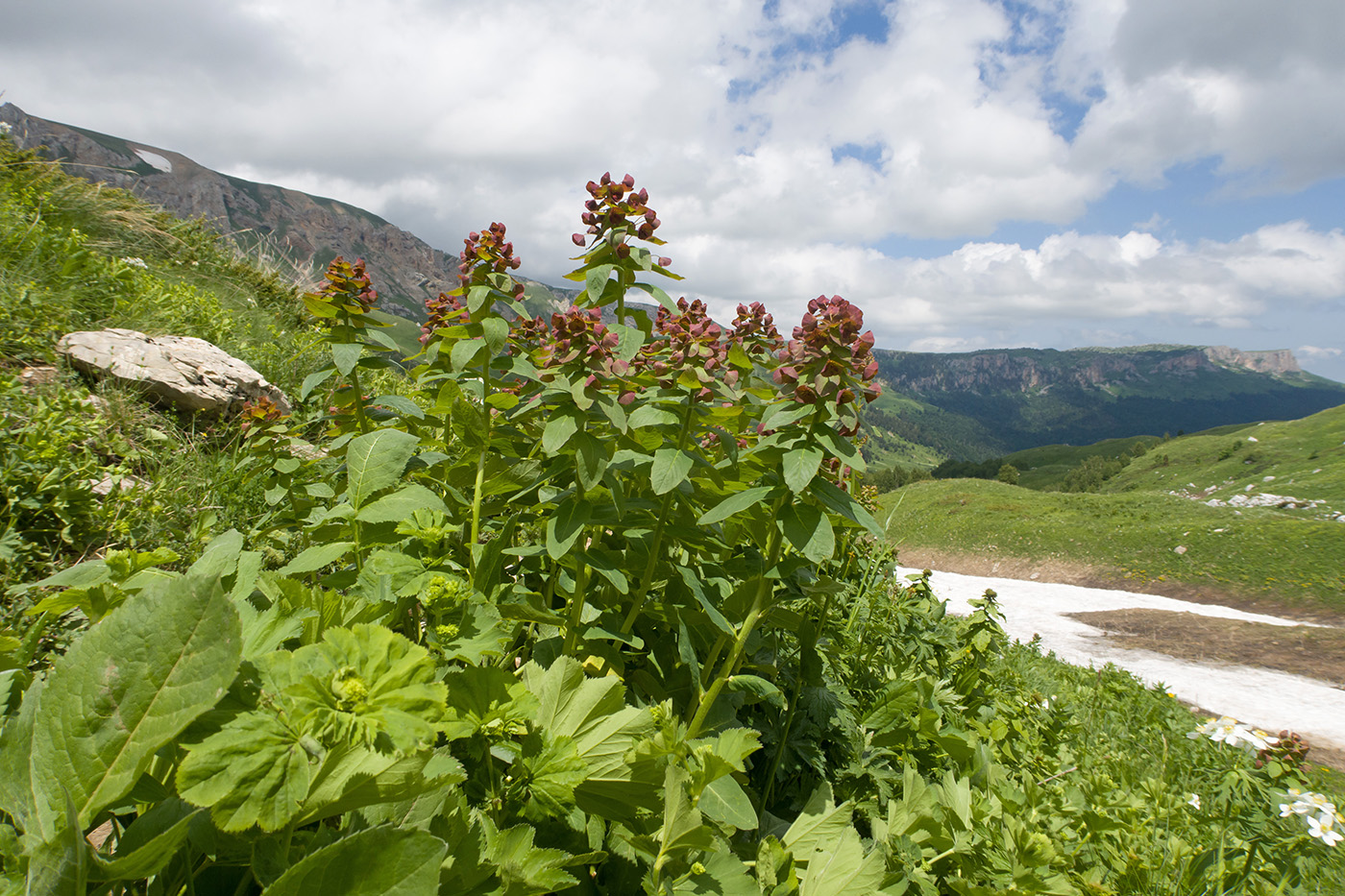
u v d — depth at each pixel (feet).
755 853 5.78
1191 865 8.41
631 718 4.09
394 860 2.38
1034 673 21.66
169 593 2.53
